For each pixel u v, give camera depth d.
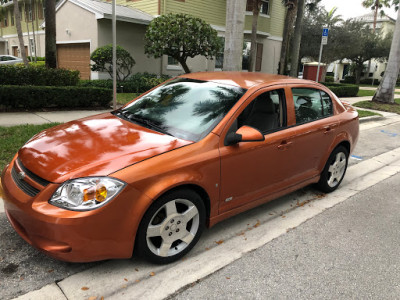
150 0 15.22
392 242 3.61
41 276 2.66
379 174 5.96
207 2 16.38
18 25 12.95
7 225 3.31
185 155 2.85
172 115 3.45
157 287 2.64
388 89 15.08
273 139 3.54
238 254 3.19
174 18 12.05
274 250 3.30
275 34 20.42
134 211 2.54
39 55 25.20
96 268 2.80
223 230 3.63
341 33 26.61
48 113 8.30
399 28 14.45
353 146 5.02
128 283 2.66
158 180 2.63
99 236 2.45
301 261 3.15
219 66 18.05
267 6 19.06
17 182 2.75
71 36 15.75
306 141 3.96
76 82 10.09
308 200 4.59
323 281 2.88
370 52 35.34
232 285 2.74
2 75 8.74
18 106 8.32
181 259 3.04
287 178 3.91
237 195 3.34
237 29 8.38
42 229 2.39
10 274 2.66
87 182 2.44
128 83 13.14
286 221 3.94
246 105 3.40
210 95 3.57
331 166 4.71
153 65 15.60
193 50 12.37
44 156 2.76
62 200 2.41
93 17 13.84
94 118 3.70
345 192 5.00
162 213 2.80
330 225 3.91
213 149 3.03
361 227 3.91
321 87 4.49
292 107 3.88
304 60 34.03
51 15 10.37
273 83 3.78
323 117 4.36
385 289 2.82
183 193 2.82
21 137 5.65
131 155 2.70
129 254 2.64
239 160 3.21
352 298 2.69
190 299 2.55
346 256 3.28
